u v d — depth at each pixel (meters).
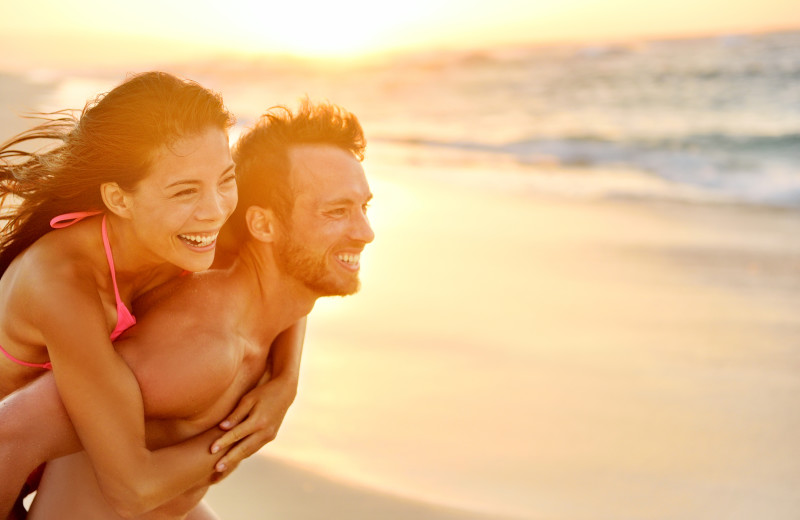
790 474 4.68
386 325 7.00
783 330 7.07
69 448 2.25
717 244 10.27
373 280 8.44
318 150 2.40
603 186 15.00
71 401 2.16
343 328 6.93
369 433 4.96
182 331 2.29
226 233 2.51
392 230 10.83
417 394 5.59
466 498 4.19
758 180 15.62
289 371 2.60
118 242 2.34
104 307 2.32
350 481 4.29
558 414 5.39
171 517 2.48
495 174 16.17
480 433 5.05
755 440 5.10
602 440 5.05
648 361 6.38
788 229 11.19
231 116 2.32
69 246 2.29
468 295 7.96
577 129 22.38
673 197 13.87
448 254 9.57
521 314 7.40
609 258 9.52
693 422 5.38
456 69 39.81
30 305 2.21
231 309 2.39
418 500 4.11
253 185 2.40
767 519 4.21
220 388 2.33
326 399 5.46
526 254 9.62
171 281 2.46
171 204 2.19
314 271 2.42
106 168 2.19
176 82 2.22
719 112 23.89
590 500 4.30
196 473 2.28
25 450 2.18
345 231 2.41
